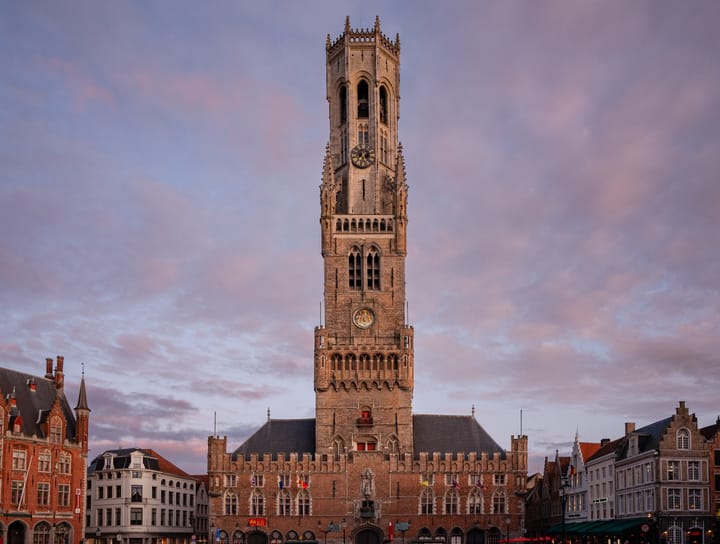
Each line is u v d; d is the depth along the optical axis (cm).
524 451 14900
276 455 15250
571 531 13400
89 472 17275
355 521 14650
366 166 16725
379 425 15100
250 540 14600
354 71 17175
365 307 15700
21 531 12419
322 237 16075
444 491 14788
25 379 13588
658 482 11519
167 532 17812
